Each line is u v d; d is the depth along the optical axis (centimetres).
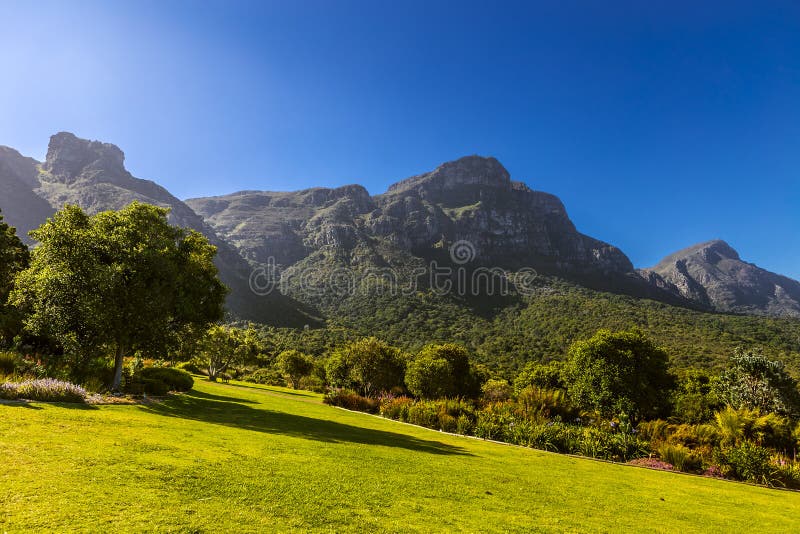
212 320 1734
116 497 373
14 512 313
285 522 366
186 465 514
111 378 1344
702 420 2233
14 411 697
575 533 438
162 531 312
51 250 1205
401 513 433
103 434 630
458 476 670
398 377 3625
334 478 544
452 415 1694
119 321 1212
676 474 1011
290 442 805
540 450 1238
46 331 1329
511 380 6206
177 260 1508
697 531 500
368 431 1215
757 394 2338
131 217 1369
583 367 2397
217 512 369
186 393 1755
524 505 534
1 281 2031
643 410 2200
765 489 905
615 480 823
